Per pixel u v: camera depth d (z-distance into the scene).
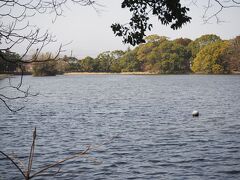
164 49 158.25
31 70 161.12
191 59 165.25
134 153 16.45
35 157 15.87
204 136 20.47
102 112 33.62
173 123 26.02
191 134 21.19
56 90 72.38
